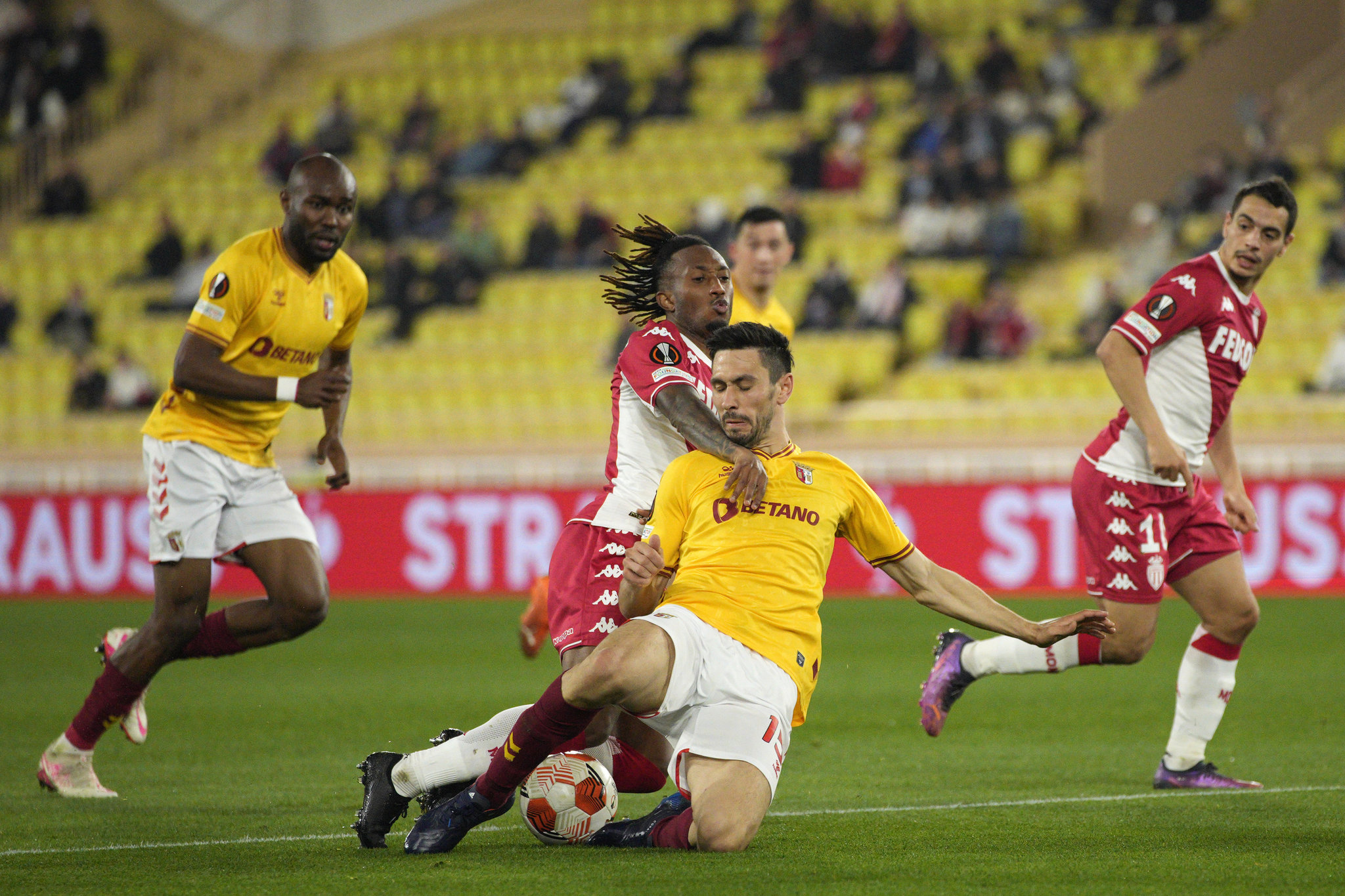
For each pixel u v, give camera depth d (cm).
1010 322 6209
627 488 1778
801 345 6319
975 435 5431
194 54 9350
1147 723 2652
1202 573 2034
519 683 3216
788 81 7938
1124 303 6022
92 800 1945
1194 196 6538
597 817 1587
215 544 2028
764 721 1512
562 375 6625
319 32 9400
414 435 6388
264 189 8269
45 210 8238
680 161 7794
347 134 8144
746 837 1498
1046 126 7400
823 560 1585
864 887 1359
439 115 8481
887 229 7062
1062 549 4800
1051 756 2295
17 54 8888
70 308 7112
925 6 8388
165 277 7544
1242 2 7931
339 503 5250
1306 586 4712
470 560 5172
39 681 3322
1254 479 4741
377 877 1422
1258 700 2842
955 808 1841
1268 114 6694
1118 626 2083
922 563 1605
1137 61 7825
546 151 8106
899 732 2553
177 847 1616
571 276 7100
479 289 7031
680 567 1596
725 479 1587
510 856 1527
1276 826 1703
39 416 6856
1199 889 1362
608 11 9106
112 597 5219
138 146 8894
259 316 1997
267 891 1373
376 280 7362
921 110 7581
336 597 5225
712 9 8975
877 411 5872
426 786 1562
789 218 6981
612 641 1470
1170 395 2080
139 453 6078
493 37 8994
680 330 1781
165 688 3172
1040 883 1384
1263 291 6309
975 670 2188
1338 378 5525
